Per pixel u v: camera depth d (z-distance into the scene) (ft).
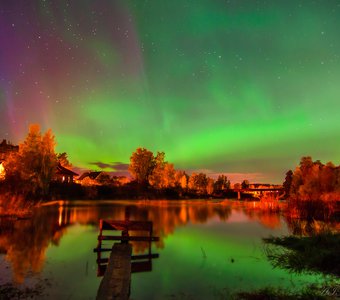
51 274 31.42
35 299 24.47
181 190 257.96
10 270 32.40
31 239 49.93
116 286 24.23
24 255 39.22
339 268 33.58
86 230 62.34
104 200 175.63
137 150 255.70
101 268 34.45
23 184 95.45
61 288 27.30
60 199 161.48
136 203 156.87
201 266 36.70
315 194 96.94
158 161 257.55
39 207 104.32
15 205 75.00
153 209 122.01
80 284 28.60
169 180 247.91
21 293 25.71
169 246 48.93
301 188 107.24
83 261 37.52
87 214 92.79
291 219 79.15
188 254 43.29
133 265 37.19
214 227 71.82
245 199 229.25
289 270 34.32
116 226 46.14
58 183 177.68
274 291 27.40
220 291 27.71
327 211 80.64
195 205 153.28
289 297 25.77
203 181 288.51
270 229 68.44
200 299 25.77
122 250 38.42
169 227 71.82
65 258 38.70
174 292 27.45
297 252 41.47
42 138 120.78
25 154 114.52
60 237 53.06
